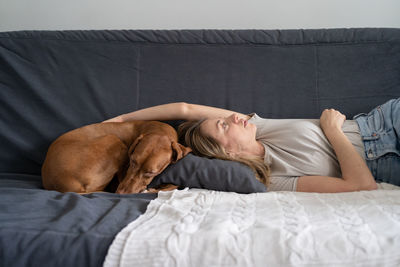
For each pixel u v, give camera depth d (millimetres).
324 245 835
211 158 1465
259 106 1746
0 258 875
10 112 1701
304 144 1443
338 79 1731
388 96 1700
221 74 1771
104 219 992
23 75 1708
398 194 1099
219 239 858
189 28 2146
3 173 1631
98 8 2133
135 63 1782
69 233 918
